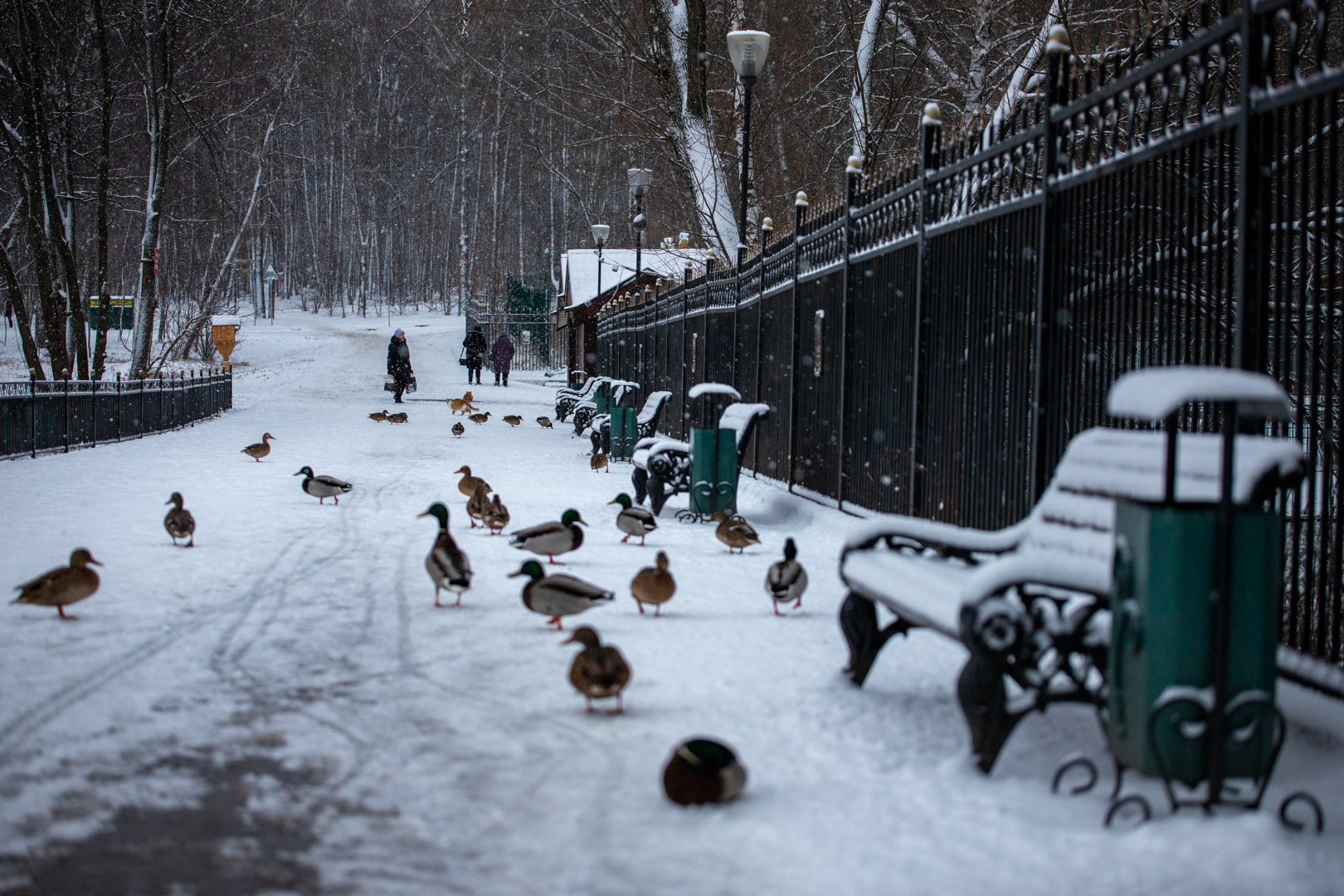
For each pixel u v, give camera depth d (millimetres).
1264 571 3920
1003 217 7715
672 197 39219
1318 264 5770
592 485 15547
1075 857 3561
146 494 13547
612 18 28844
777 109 32688
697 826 3766
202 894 3223
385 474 16578
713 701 5293
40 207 28297
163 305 52500
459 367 56156
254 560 9156
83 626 6707
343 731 4773
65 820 3766
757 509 13344
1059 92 6871
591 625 6980
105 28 30578
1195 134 5105
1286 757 4445
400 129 97125
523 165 77188
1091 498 5004
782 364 14211
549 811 3895
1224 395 3666
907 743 4688
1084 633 4328
